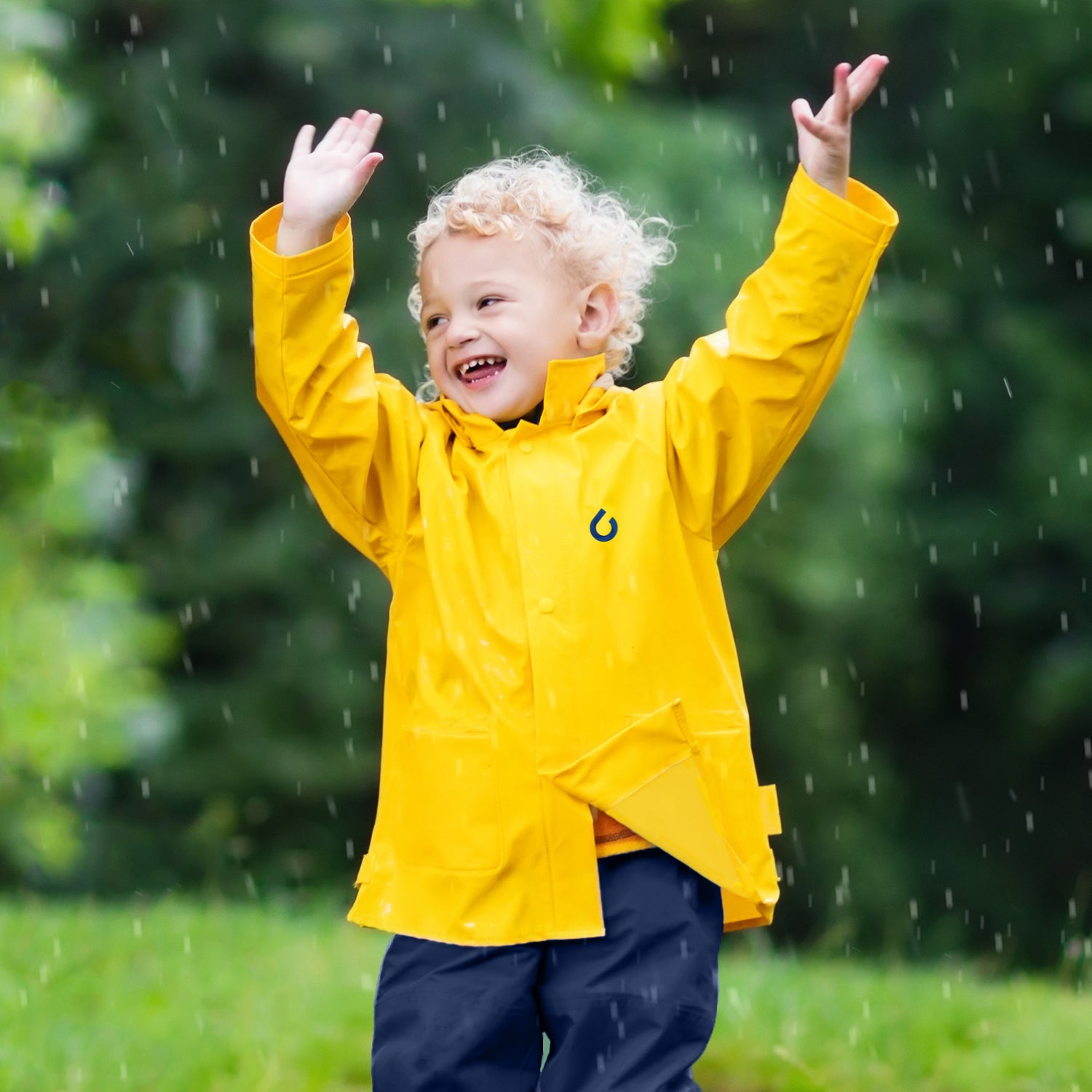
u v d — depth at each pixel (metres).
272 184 46.31
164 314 35.47
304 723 47.00
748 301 11.13
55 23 30.31
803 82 66.88
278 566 46.56
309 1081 16.02
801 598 49.81
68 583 36.25
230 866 42.41
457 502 11.11
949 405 61.31
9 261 32.81
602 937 10.50
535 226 11.57
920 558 61.72
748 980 20.69
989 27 63.19
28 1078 15.23
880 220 10.80
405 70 45.94
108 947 20.72
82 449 35.16
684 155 48.59
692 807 10.62
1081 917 53.47
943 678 64.50
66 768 35.62
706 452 11.07
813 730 51.84
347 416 11.10
